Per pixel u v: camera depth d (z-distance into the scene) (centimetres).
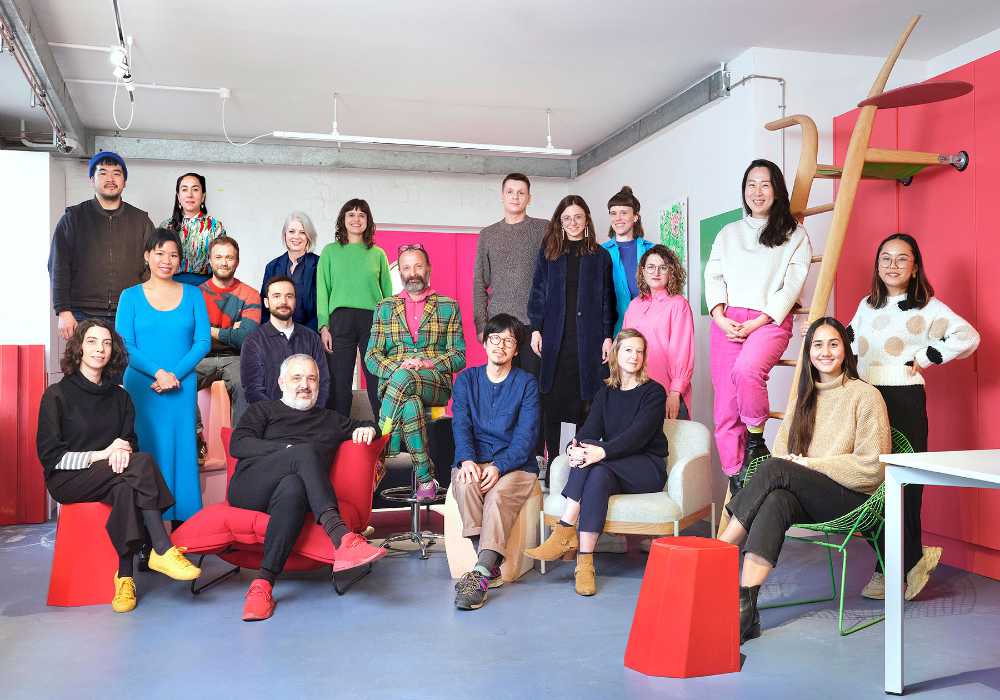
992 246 409
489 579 358
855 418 323
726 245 420
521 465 390
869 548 450
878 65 563
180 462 428
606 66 582
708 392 606
